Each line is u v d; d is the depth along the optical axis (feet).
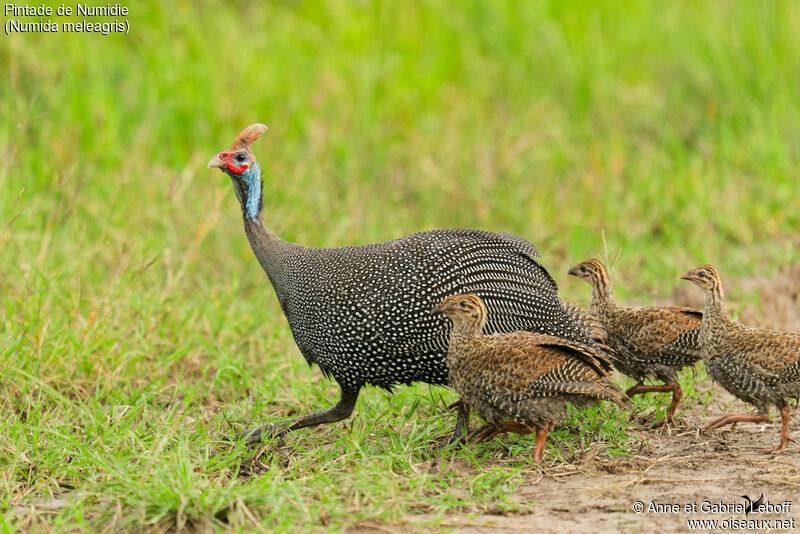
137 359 58.34
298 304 48.93
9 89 82.23
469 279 47.88
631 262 76.13
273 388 57.00
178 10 97.45
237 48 95.55
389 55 99.09
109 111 85.71
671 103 96.84
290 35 100.27
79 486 43.60
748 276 74.33
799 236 79.10
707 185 83.76
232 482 41.83
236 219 75.92
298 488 41.37
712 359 49.11
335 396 55.93
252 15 102.01
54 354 56.08
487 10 102.47
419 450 47.78
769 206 82.69
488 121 94.99
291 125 89.45
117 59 91.20
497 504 41.22
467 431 49.19
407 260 47.60
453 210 82.38
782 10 100.37
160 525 39.29
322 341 48.42
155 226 75.56
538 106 94.38
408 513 40.91
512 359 44.98
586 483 43.83
